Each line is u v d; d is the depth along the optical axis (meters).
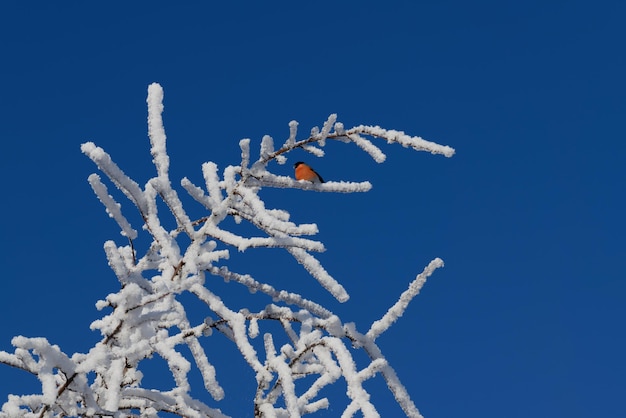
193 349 5.48
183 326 5.80
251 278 5.82
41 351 4.29
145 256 5.53
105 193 5.16
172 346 5.32
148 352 4.92
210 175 5.86
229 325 5.34
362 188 5.88
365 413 4.67
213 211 5.60
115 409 4.59
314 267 5.36
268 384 5.12
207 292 5.27
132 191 5.32
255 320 5.72
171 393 5.43
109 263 4.98
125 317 4.76
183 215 5.52
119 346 4.90
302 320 5.75
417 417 5.21
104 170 5.15
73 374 4.44
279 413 5.30
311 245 5.29
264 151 5.93
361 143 5.78
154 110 5.60
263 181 5.89
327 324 5.58
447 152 5.53
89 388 4.53
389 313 5.50
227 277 5.78
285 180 5.89
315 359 5.63
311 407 5.47
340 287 5.36
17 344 4.20
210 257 5.41
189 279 5.21
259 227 5.58
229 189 5.71
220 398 5.43
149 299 4.80
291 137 5.94
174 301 5.66
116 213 5.23
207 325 5.48
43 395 4.32
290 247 5.38
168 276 5.39
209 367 5.47
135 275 5.06
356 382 4.86
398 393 5.20
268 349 5.60
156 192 5.50
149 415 5.30
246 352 5.11
